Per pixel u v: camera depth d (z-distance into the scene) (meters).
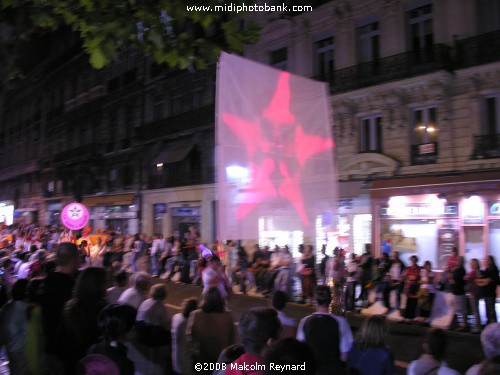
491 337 3.10
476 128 13.23
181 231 23.06
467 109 13.47
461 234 13.19
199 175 22.28
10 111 45.03
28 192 39.75
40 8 4.55
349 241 15.88
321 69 17.52
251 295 13.30
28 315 3.58
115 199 27.33
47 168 35.53
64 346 3.24
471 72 13.12
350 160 15.98
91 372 2.50
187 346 4.21
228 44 4.84
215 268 8.04
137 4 4.45
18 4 4.47
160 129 24.33
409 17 15.10
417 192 14.02
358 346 3.45
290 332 4.19
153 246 18.33
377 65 15.41
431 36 14.58
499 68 12.60
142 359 4.08
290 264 12.43
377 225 15.06
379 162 15.18
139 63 26.92
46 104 37.97
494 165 12.72
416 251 14.18
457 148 13.67
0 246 13.78
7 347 3.78
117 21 4.43
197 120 22.12
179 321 4.30
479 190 12.75
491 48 12.88
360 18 16.22
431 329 3.35
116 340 2.75
